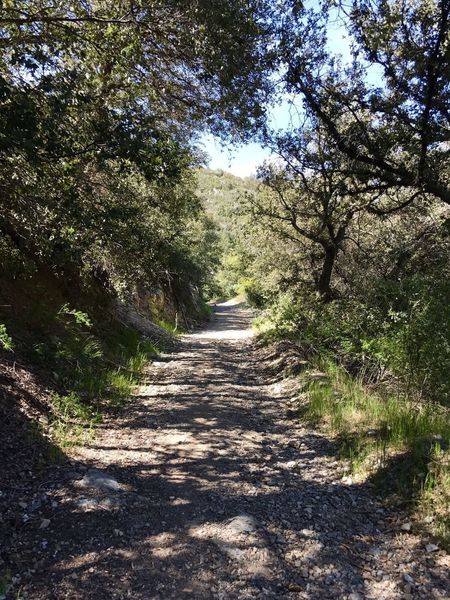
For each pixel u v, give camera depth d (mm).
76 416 6102
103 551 3336
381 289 9078
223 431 6262
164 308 21594
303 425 6578
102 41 5773
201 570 3201
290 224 16891
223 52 6316
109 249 9062
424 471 4312
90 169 7148
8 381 5828
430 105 8273
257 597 2965
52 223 6141
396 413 5848
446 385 6547
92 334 9734
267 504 4227
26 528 3525
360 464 4918
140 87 6590
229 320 34906
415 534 3699
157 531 3654
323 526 3855
